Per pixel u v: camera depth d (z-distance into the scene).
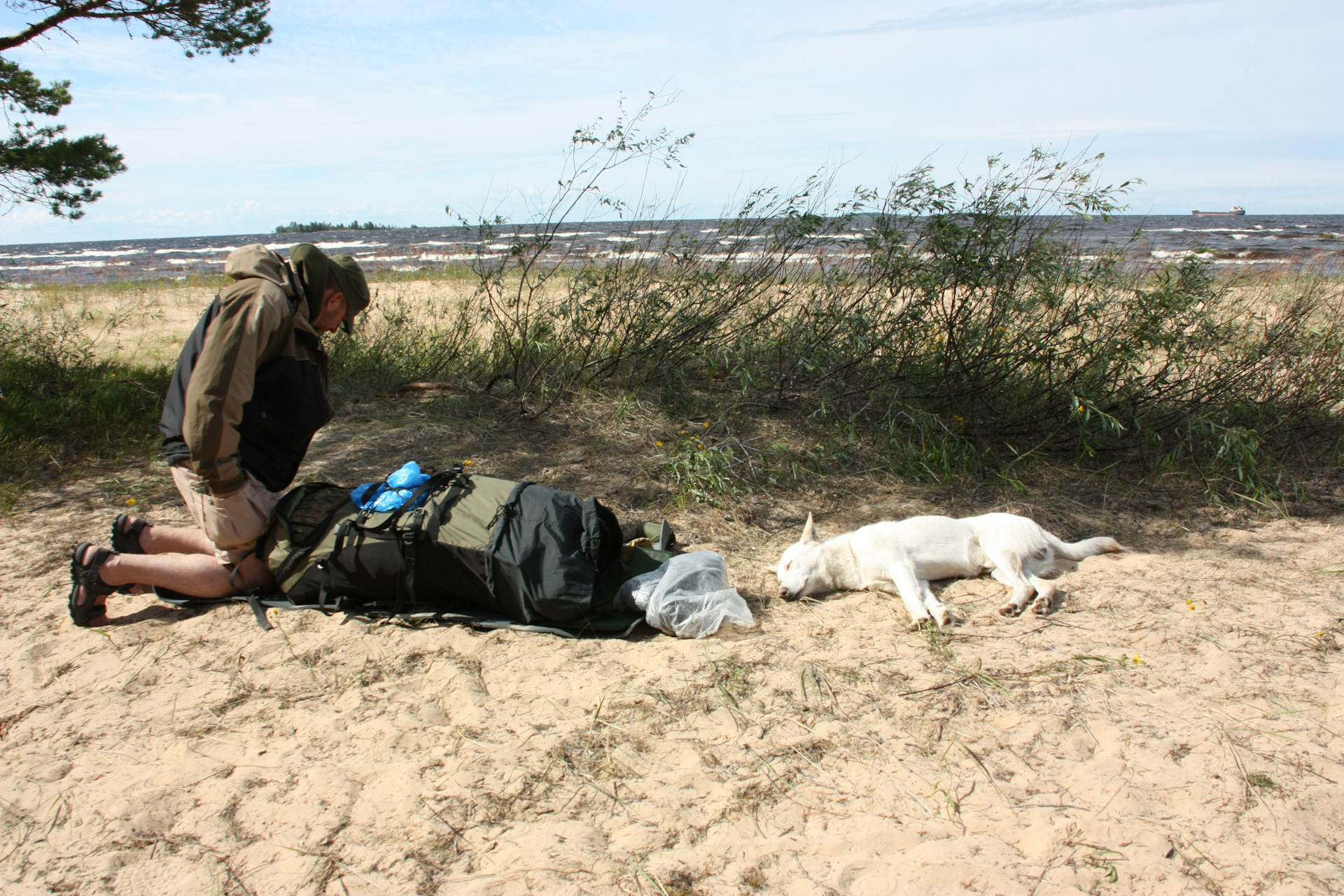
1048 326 5.23
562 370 6.31
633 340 6.38
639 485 4.73
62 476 4.82
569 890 1.84
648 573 3.28
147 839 2.02
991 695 2.62
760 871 1.89
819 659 2.89
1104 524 4.26
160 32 7.14
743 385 5.92
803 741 2.39
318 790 2.19
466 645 2.97
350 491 3.39
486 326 7.91
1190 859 1.88
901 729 2.45
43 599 3.36
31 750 2.39
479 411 5.96
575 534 3.13
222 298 2.89
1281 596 3.28
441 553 3.08
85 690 2.71
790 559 3.55
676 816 2.08
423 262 19.83
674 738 2.42
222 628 3.10
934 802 2.12
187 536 3.37
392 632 3.06
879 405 5.55
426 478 3.37
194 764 2.31
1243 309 6.20
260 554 3.24
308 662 2.86
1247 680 2.64
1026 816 2.04
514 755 2.34
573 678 2.76
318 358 3.30
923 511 4.46
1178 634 2.97
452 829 2.05
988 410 5.48
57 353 7.09
